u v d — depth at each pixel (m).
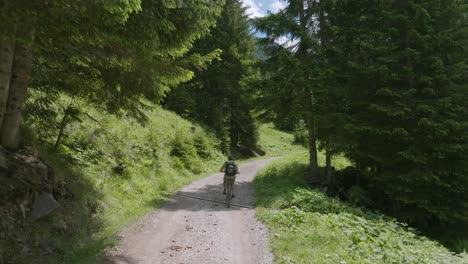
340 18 18.84
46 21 5.78
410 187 14.67
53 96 10.27
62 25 5.80
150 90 8.85
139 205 11.34
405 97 15.09
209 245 8.20
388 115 14.73
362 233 9.21
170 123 25.98
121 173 13.30
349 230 9.13
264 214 11.40
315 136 19.86
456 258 10.12
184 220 10.47
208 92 37.94
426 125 14.16
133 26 6.30
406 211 15.87
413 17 15.24
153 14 6.32
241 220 10.86
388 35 16.08
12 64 7.37
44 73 9.00
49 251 6.55
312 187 18.36
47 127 10.57
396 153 14.84
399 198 14.67
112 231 8.56
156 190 14.14
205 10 6.79
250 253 7.77
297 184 17.58
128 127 18.80
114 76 8.76
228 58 36.09
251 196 15.61
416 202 14.54
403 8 15.90
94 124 15.72
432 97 15.30
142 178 14.49
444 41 14.83
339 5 18.62
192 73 8.38
